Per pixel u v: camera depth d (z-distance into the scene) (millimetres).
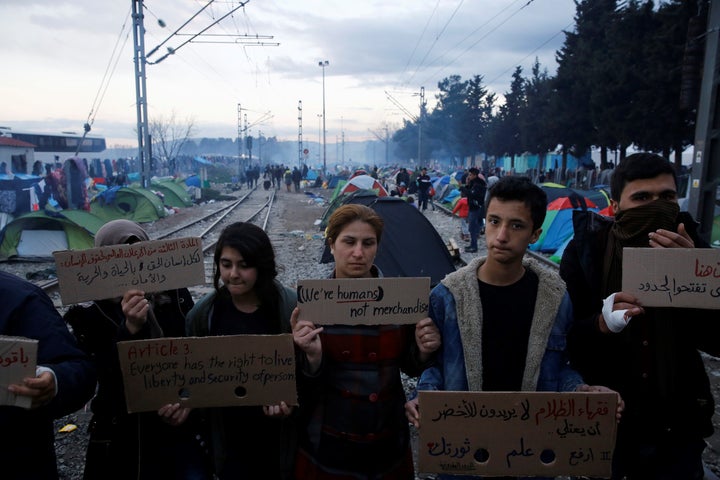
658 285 1986
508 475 1970
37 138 38344
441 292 2168
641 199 2184
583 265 2320
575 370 2191
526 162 51594
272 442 2436
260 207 28594
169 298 2543
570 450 1958
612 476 2303
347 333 2176
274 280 2496
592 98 26703
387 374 2211
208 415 2428
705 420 2146
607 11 33531
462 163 80125
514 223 2008
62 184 20750
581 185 29203
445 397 1945
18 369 1682
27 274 10352
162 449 2398
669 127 23328
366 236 2256
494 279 2131
